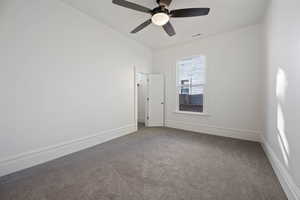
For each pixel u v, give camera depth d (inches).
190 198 52.6
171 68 169.5
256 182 62.2
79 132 101.3
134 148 103.5
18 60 72.1
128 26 121.3
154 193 55.4
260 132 113.0
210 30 124.6
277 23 67.9
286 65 56.3
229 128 130.0
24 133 74.9
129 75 146.1
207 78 141.0
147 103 176.9
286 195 53.4
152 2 86.4
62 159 86.0
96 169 74.0
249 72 118.1
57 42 87.7
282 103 60.8
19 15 71.9
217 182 62.5
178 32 128.9
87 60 105.7
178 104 168.6
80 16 100.0
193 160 83.9
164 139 124.4
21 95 73.6
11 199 52.4
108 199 52.1
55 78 87.4
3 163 68.1
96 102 113.1
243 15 100.3
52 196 53.9
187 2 85.6
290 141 52.1
